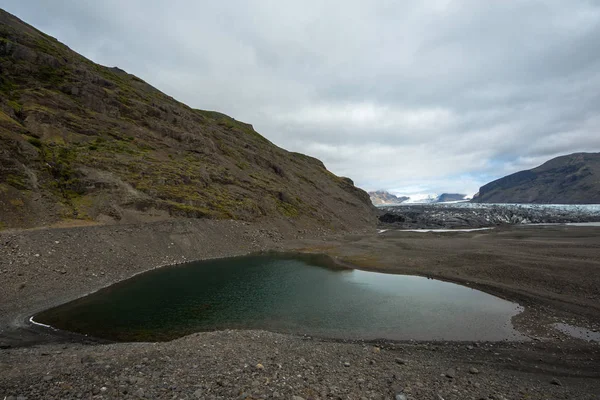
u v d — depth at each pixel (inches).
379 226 4660.4
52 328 878.4
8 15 3432.6
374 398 418.6
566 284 1219.9
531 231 3398.1
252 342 732.7
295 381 456.4
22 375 449.4
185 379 438.3
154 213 2180.1
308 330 903.1
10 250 1268.5
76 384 411.8
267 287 1359.5
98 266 1449.3
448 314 1024.2
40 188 1835.6
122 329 891.4
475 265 1620.3
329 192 5369.1
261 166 4439.0
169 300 1167.0
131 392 388.5
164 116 3513.8
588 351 734.5
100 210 1961.1
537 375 603.2
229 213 2667.3
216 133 4308.6
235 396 387.5
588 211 6865.2
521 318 971.3
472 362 670.5
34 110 2305.6
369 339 839.7
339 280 1482.5
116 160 2418.8
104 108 2933.1
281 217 3230.8
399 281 1455.5
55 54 3048.7
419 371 573.3
